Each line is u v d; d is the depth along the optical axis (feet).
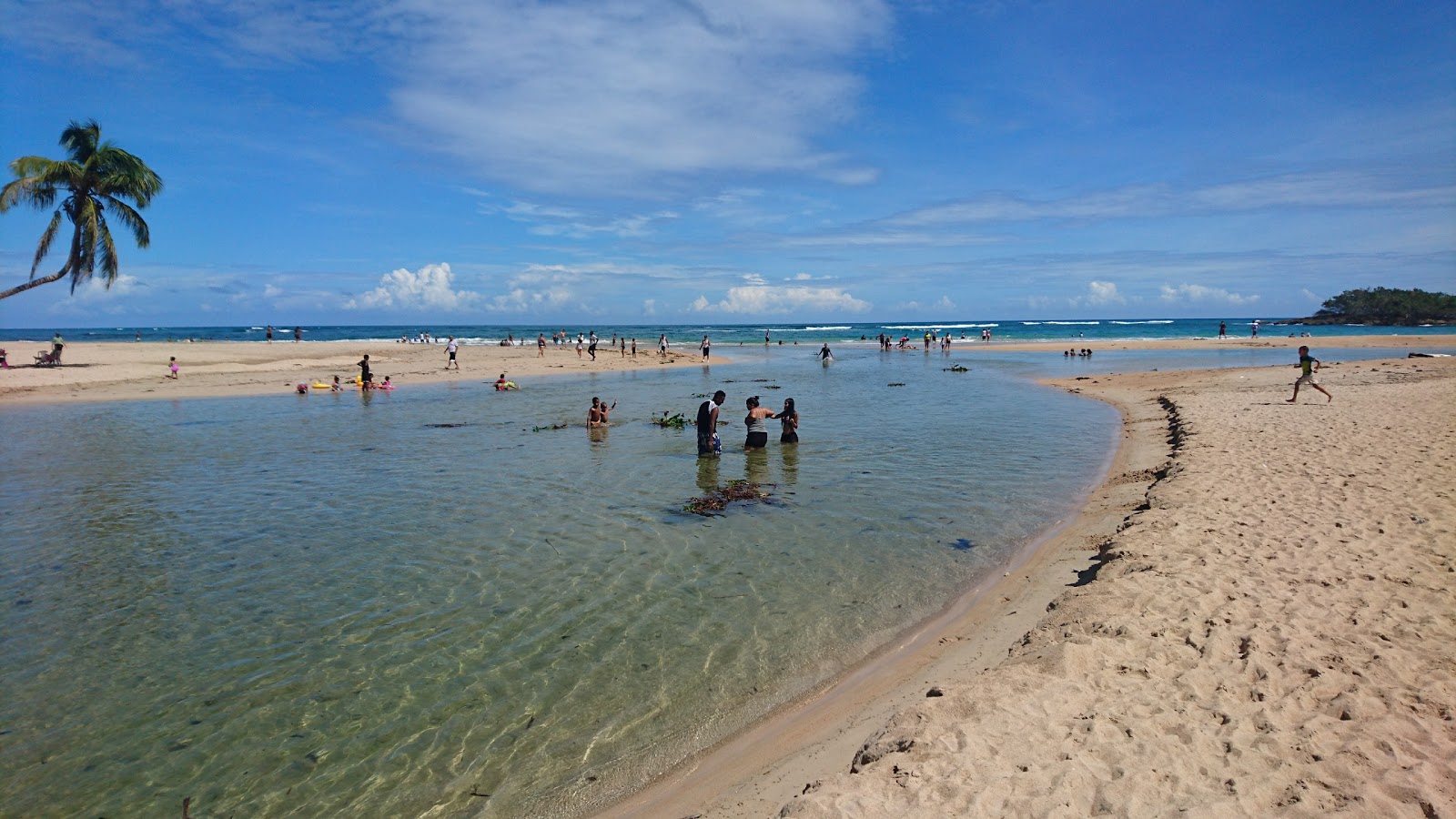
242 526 39.19
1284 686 18.76
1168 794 14.58
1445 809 13.80
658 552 34.27
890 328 639.35
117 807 16.66
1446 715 17.13
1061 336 368.07
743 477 50.52
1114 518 38.22
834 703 21.03
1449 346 217.56
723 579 30.81
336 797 17.07
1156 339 285.23
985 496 44.55
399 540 36.50
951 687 19.62
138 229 126.82
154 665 23.45
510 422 80.38
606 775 17.89
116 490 47.67
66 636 25.62
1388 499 35.78
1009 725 17.34
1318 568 26.94
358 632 25.80
